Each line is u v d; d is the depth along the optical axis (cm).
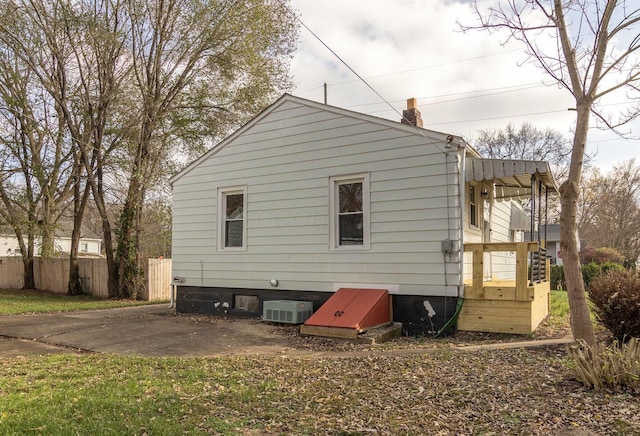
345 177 965
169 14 1644
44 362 648
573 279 596
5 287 2366
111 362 639
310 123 1017
